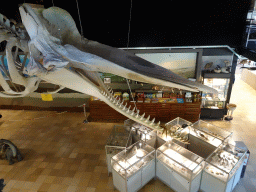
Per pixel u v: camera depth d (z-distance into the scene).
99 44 3.43
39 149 7.13
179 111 8.40
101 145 7.24
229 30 7.23
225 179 4.61
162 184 5.65
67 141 7.53
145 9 7.04
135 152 5.43
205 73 7.80
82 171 6.10
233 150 5.33
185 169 4.90
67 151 6.99
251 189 5.35
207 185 5.03
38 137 7.82
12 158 6.49
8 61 3.42
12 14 7.01
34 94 9.64
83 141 7.50
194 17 7.08
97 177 5.87
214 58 7.93
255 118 8.70
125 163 4.98
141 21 7.25
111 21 7.29
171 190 5.45
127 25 7.34
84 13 7.19
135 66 2.79
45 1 6.94
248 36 7.17
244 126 8.15
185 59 8.02
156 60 8.12
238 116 8.90
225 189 4.64
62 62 2.93
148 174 5.44
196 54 7.89
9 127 8.55
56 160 6.58
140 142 5.59
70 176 5.93
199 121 6.60
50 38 3.07
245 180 5.62
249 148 6.85
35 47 3.22
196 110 8.33
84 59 2.78
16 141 7.60
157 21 7.22
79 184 5.65
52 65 3.11
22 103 9.94
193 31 7.32
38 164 6.42
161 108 8.40
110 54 3.14
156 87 8.71
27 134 8.03
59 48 2.95
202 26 7.21
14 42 3.60
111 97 3.71
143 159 5.31
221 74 7.75
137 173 4.99
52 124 8.70
